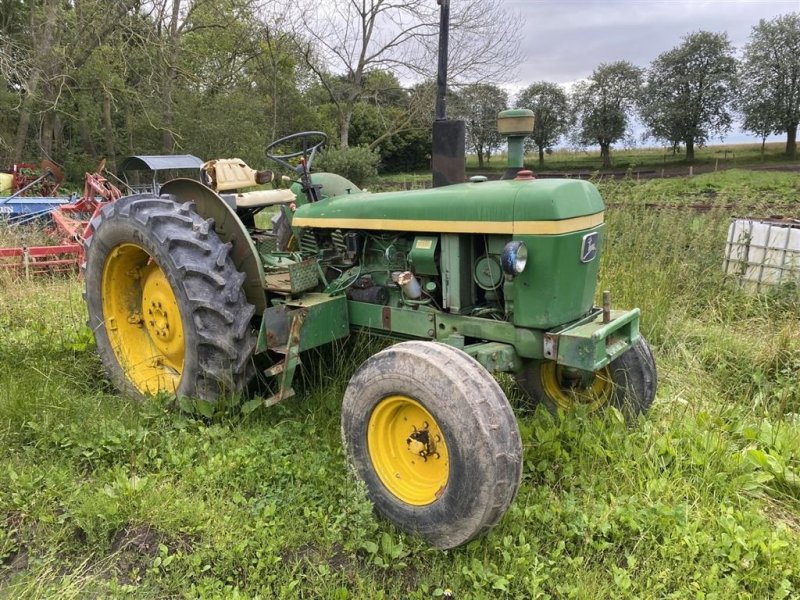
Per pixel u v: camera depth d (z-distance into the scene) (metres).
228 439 3.17
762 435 3.38
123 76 16.38
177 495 2.77
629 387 3.46
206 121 18.64
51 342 4.40
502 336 2.95
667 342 4.73
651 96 32.97
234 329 3.20
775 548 2.43
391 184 18.16
